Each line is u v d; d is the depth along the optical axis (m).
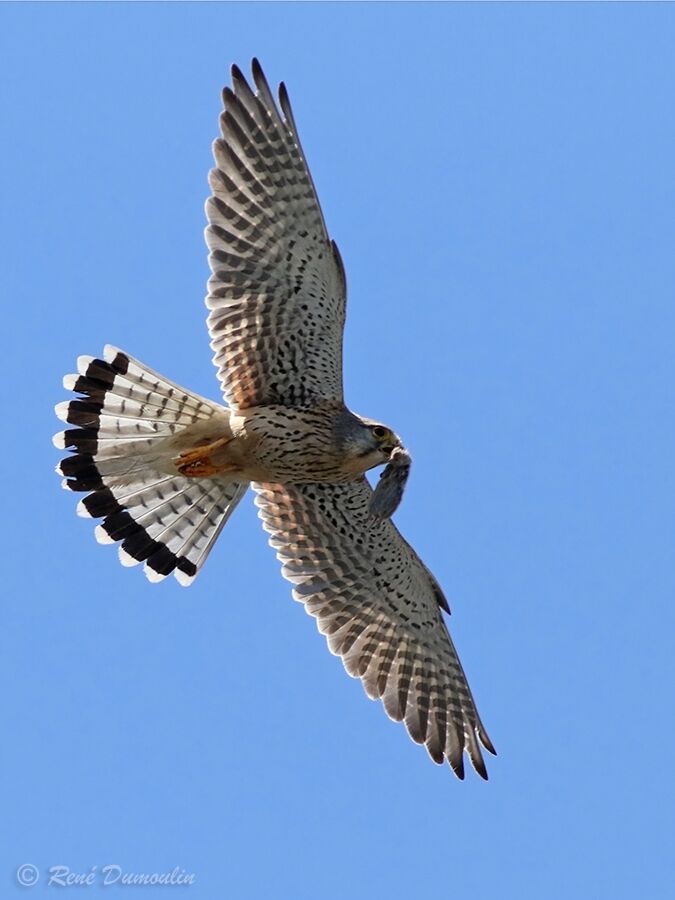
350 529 17.62
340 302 15.76
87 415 16.20
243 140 15.52
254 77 15.49
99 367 16.08
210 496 17.20
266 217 15.56
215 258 15.59
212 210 15.53
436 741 18.16
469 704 18.20
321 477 16.62
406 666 18.30
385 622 18.27
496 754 18.16
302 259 15.59
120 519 16.91
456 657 18.22
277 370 16.11
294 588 17.94
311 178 15.39
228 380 16.03
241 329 15.87
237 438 16.22
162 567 17.20
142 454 16.39
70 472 16.44
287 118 15.41
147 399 16.08
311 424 16.23
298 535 17.80
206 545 17.39
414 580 17.97
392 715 18.11
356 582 18.09
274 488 17.56
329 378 16.20
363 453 16.34
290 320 15.88
